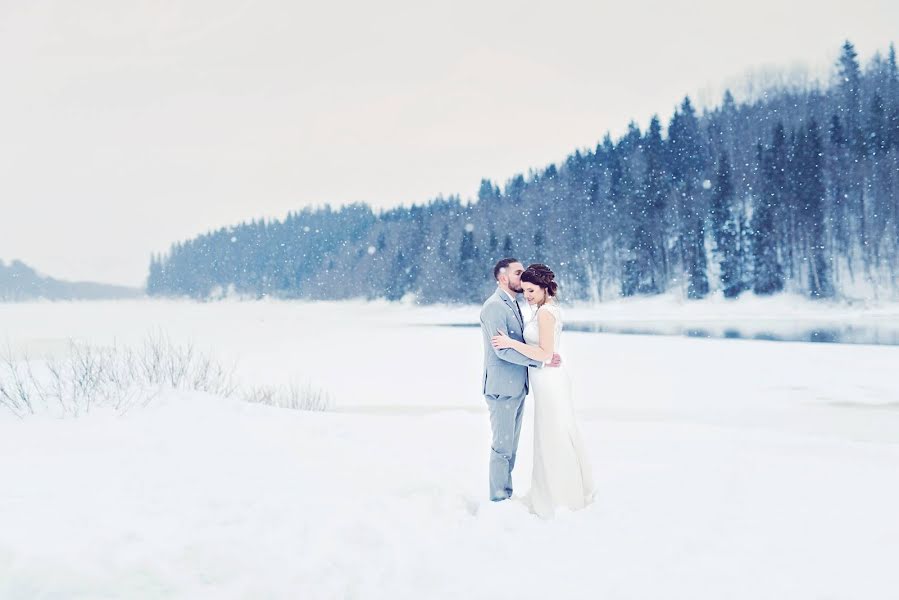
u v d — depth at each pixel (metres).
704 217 56.53
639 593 2.64
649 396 10.82
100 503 3.26
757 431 7.30
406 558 3.03
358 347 21.94
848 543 3.21
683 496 4.20
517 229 76.44
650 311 50.78
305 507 3.49
